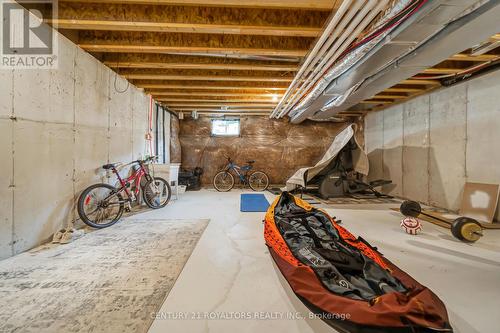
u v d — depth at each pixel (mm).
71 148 2547
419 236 2457
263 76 3686
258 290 1476
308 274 1411
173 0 1976
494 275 1660
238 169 6434
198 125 6625
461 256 1966
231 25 2299
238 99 4930
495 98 3061
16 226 1971
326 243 1901
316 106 4570
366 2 1729
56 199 2354
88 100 2807
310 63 2857
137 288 1486
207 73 3652
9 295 1403
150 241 2307
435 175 4012
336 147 4730
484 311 1279
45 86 2213
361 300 1160
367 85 3365
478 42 2172
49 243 2230
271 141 6621
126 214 3375
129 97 3793
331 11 2127
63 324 1165
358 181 4871
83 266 1774
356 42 2404
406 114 4707
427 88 4098
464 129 3488
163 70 3602
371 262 1535
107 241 2299
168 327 1157
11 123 1915
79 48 2648
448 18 1816
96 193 2885
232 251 2066
